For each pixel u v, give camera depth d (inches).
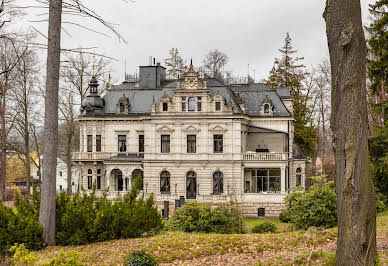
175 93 2078.0
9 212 836.0
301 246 797.9
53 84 868.6
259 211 1978.3
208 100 2054.6
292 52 3002.0
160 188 2091.5
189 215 1157.1
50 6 853.8
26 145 2335.1
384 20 1334.9
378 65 1342.3
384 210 1396.4
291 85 2898.6
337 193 505.4
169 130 2080.5
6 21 1027.9
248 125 2172.7
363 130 493.0
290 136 2185.0
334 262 579.8
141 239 885.2
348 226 490.6
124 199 968.9
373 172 1395.2
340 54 494.6
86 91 2396.7
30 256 625.3
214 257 765.9
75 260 581.6
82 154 2242.9
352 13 489.1
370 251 491.2
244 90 2287.2
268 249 786.2
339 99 498.9
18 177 3998.5
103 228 877.8
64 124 2979.8
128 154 2226.9
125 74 2751.0
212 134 2053.4
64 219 850.8
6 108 2268.7
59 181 4040.4
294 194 1312.7
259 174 2158.0
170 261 754.8
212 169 2043.6
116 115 2226.9
